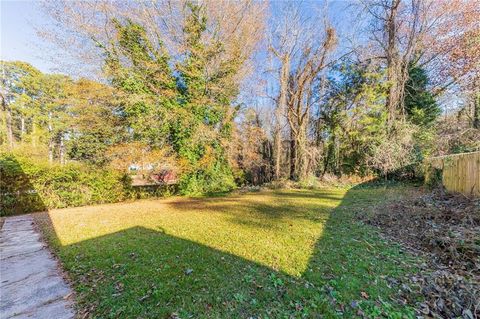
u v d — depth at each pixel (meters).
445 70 13.09
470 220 4.49
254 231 4.96
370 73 13.32
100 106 11.22
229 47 11.84
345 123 14.23
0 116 20.05
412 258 3.49
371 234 4.60
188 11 11.40
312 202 8.34
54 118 16.80
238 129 14.97
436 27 13.00
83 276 3.09
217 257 3.59
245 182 16.27
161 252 3.83
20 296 2.68
